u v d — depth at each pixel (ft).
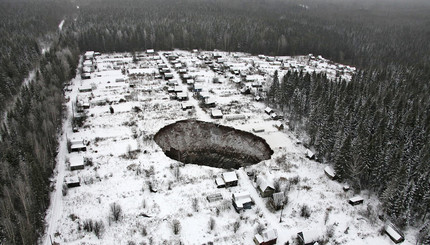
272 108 371.15
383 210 215.72
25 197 188.55
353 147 243.60
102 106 351.87
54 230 187.21
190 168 250.16
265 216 205.36
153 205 209.77
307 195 227.61
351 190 237.25
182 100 374.02
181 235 187.42
